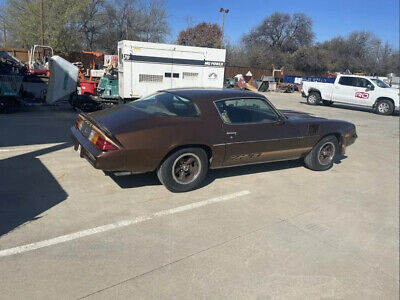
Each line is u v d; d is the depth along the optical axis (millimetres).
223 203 4234
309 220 3961
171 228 3502
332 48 60844
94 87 11141
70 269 2713
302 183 5266
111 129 3912
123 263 2848
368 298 2666
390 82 29766
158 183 4699
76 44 33219
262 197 4547
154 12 44094
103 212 3732
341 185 5336
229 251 3156
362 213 4281
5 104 9445
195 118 4375
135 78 10766
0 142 6320
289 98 23516
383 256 3291
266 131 4965
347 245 3451
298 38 59625
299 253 3227
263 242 3369
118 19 42594
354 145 8781
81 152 4348
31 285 2496
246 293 2600
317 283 2795
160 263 2887
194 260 2969
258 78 35875
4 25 33281
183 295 2523
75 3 30922
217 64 12031
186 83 11664
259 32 61281
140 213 3779
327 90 18250
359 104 17219
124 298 2439
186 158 4363
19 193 4043
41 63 20562
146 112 4352
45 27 30453
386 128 12297
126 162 3922
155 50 10828
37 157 5496
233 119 4703
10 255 2836
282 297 2588
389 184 5574
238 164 4926
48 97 10367
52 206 3779
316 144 5738
